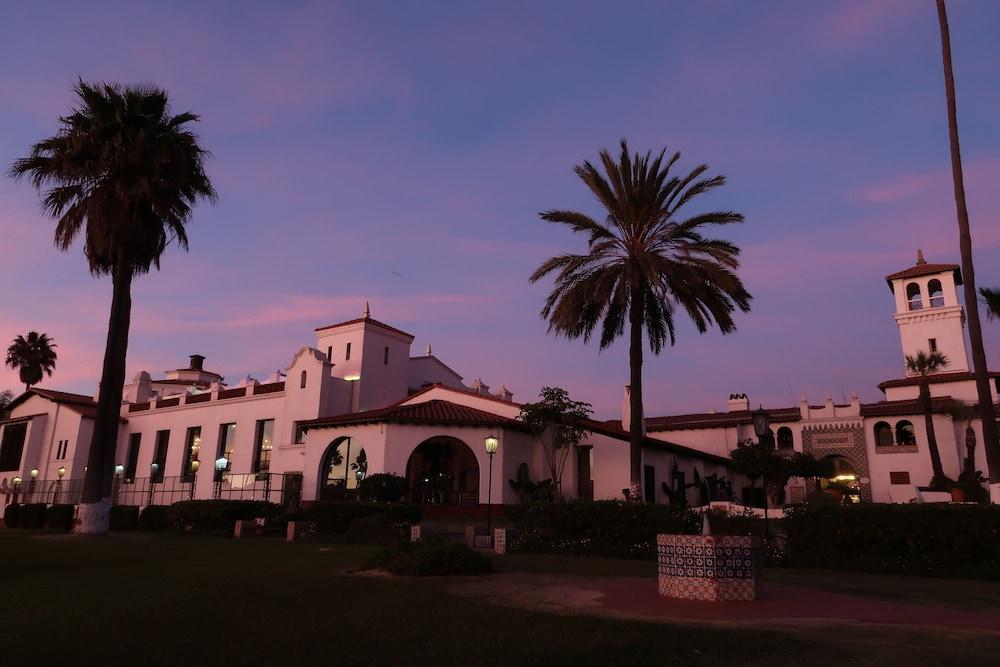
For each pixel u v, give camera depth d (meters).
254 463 40.00
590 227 24.03
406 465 29.69
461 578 11.68
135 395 53.09
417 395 37.28
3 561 14.97
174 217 26.88
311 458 32.28
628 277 22.61
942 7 19.31
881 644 6.30
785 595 10.00
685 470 38.38
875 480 39.25
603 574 12.78
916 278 47.94
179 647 6.15
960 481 31.86
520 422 31.16
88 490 25.19
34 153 24.83
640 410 22.81
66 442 47.81
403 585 10.55
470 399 34.88
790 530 15.67
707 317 23.97
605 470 32.03
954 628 7.24
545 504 19.06
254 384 41.88
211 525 26.80
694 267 23.16
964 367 44.53
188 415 44.94
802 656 5.79
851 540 14.77
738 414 46.75
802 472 28.38
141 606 8.38
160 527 28.89
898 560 14.00
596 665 5.54
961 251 17.39
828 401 41.88
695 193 23.62
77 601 8.91
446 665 5.50
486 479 29.72
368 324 41.75
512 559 16.03
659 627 6.98
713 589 9.17
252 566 13.74
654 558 16.28
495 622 7.25
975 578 12.96
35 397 52.31
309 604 8.48
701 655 5.80
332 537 22.25
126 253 25.86
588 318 24.91
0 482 50.19
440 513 28.98
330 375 39.12
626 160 24.17
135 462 47.31
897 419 39.72
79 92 24.89
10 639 6.54
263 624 7.15
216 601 8.75
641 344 23.38
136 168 24.86
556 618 7.50
